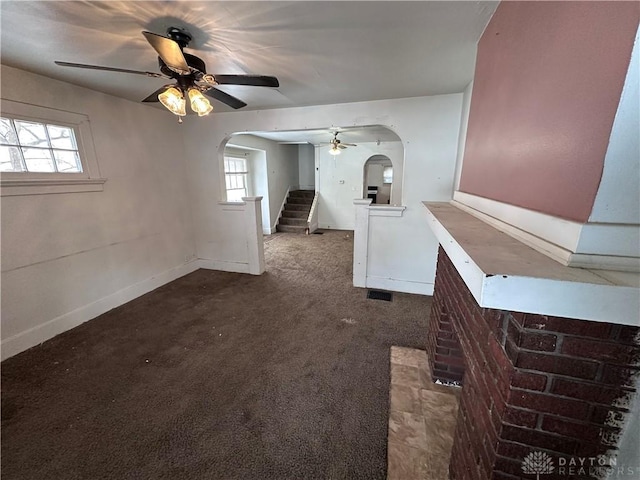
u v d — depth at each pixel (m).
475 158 1.51
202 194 3.76
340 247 5.35
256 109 3.22
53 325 2.32
